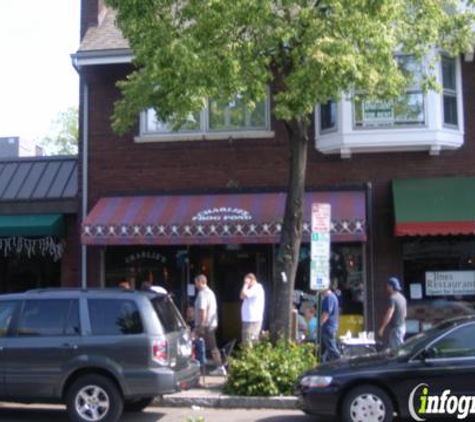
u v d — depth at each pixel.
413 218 14.66
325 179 16.05
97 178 16.89
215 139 16.55
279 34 11.23
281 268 12.55
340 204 15.25
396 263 15.66
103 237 15.45
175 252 16.70
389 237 15.74
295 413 11.31
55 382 10.09
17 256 17.81
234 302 16.55
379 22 11.37
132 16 11.68
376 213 15.84
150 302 10.32
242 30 11.63
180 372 10.35
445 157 15.80
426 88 13.48
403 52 13.31
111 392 10.02
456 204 14.88
